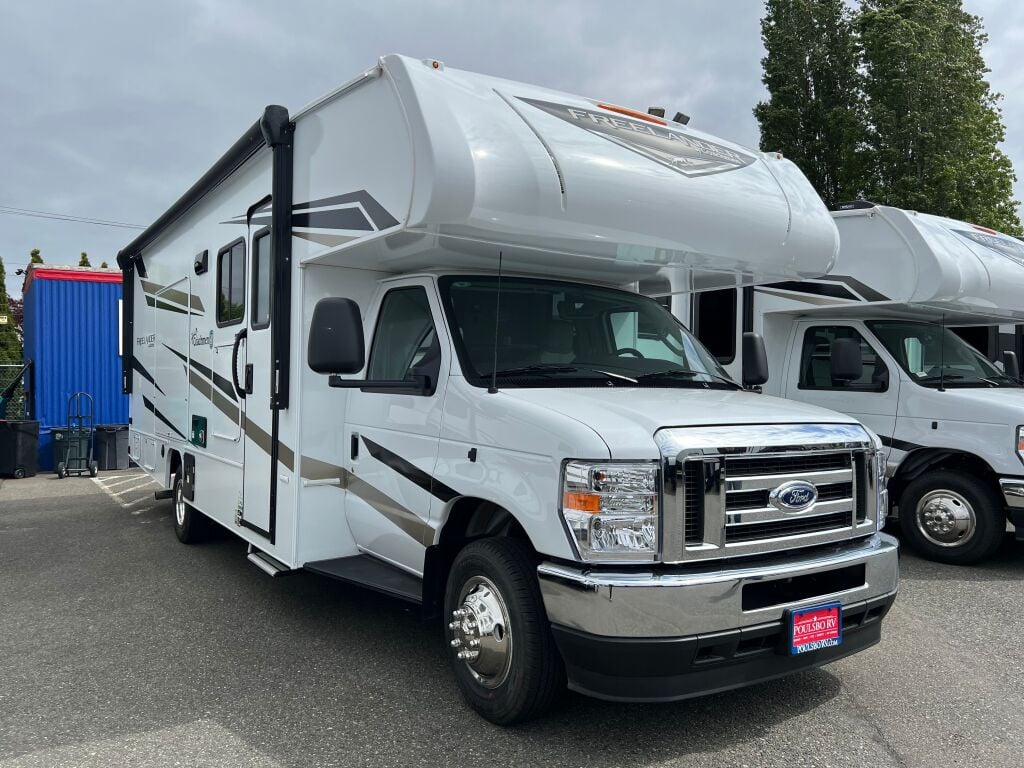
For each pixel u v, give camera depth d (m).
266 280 5.16
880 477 3.93
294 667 4.46
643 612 3.08
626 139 4.23
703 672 3.20
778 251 4.70
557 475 3.27
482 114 3.78
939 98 19.86
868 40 20.36
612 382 4.16
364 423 4.66
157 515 9.34
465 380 3.93
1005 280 7.41
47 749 3.51
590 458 3.19
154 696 4.09
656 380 4.30
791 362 7.62
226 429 5.89
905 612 5.42
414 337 4.42
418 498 4.14
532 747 3.48
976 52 22.23
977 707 3.92
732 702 3.95
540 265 4.62
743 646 3.29
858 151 20.45
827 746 3.50
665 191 4.13
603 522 3.16
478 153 3.62
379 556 4.65
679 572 3.20
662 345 4.84
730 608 3.19
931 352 7.23
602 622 3.11
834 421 3.80
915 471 6.90
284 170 4.80
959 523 6.60
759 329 7.66
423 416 4.14
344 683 4.23
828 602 3.45
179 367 7.21
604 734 3.60
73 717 3.84
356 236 4.14
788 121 21.84
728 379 4.77
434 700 4.00
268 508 5.07
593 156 3.96
